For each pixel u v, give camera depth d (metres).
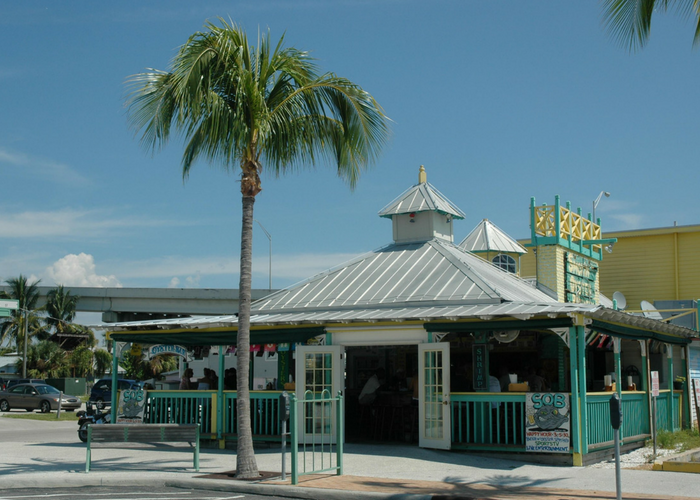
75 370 62.72
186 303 56.53
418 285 16.73
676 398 19.95
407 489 10.41
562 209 22.67
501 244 24.72
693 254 31.84
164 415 17.34
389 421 16.95
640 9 11.55
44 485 11.77
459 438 14.33
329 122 13.66
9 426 27.20
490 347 19.66
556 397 13.34
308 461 13.46
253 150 12.58
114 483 11.81
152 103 12.19
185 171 13.25
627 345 21.88
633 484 10.94
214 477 11.86
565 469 12.56
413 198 20.11
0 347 69.56
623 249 33.47
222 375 16.67
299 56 13.19
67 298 63.19
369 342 15.30
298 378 15.73
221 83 12.62
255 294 53.09
